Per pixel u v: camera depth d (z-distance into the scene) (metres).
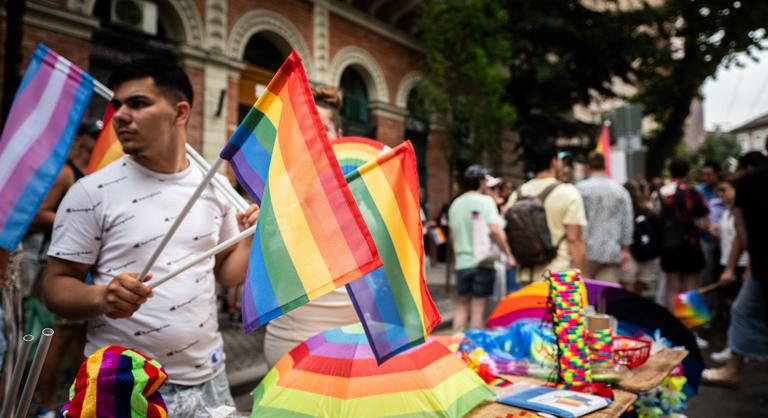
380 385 1.47
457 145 9.84
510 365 2.09
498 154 10.67
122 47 7.34
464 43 9.45
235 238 1.29
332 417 1.42
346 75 11.44
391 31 11.91
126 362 1.14
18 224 1.89
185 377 1.65
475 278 4.91
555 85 13.27
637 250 5.80
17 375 0.92
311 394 1.49
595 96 15.64
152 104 1.55
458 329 5.05
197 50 8.01
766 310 3.82
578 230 4.18
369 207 1.36
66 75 1.99
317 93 2.26
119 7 7.11
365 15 11.18
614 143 9.11
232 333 5.63
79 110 1.97
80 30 6.72
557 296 1.96
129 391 1.10
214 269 1.90
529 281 4.28
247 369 4.34
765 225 3.68
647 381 1.95
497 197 7.30
